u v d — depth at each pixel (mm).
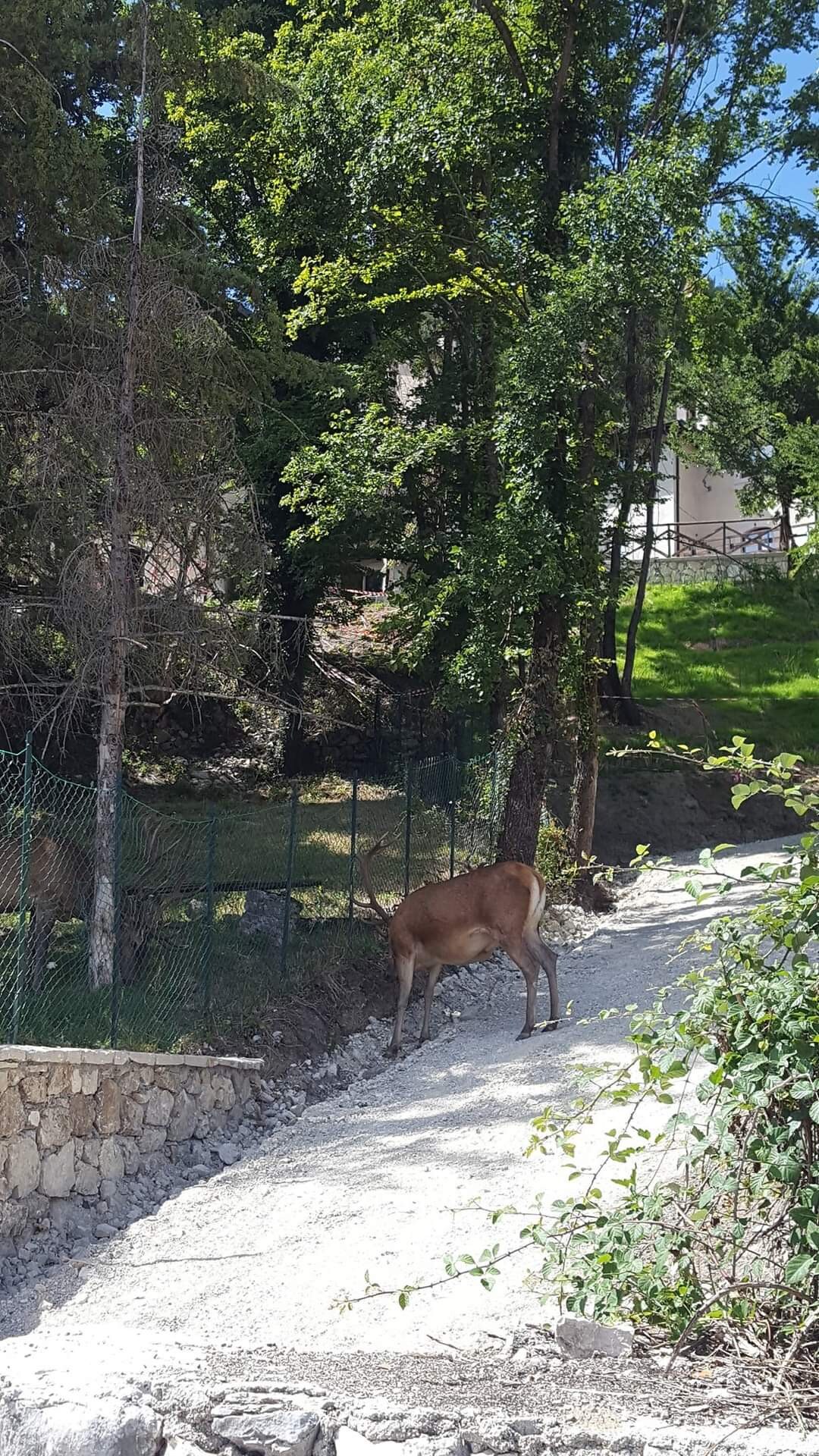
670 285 16953
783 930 5242
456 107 18312
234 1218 8508
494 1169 8453
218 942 13484
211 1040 11617
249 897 14281
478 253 19750
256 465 23938
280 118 19562
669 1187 5664
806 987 4914
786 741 29109
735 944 5250
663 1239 5039
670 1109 8945
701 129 19516
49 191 14523
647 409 29047
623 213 16656
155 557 12953
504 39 18922
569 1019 13383
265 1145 10531
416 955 13383
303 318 20719
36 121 14234
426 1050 13195
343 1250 7375
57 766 23469
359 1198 8352
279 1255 7520
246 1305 6715
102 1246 8375
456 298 21578
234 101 20781
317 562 24422
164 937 12305
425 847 17906
